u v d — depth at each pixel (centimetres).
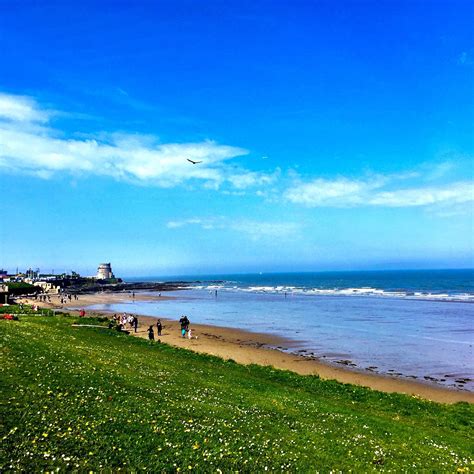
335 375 4359
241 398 2512
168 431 1622
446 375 4425
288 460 1569
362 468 1611
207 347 5828
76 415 1600
